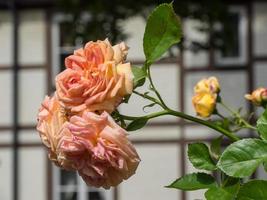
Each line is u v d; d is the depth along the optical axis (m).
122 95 1.41
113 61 1.41
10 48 12.89
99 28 8.67
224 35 9.25
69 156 1.40
